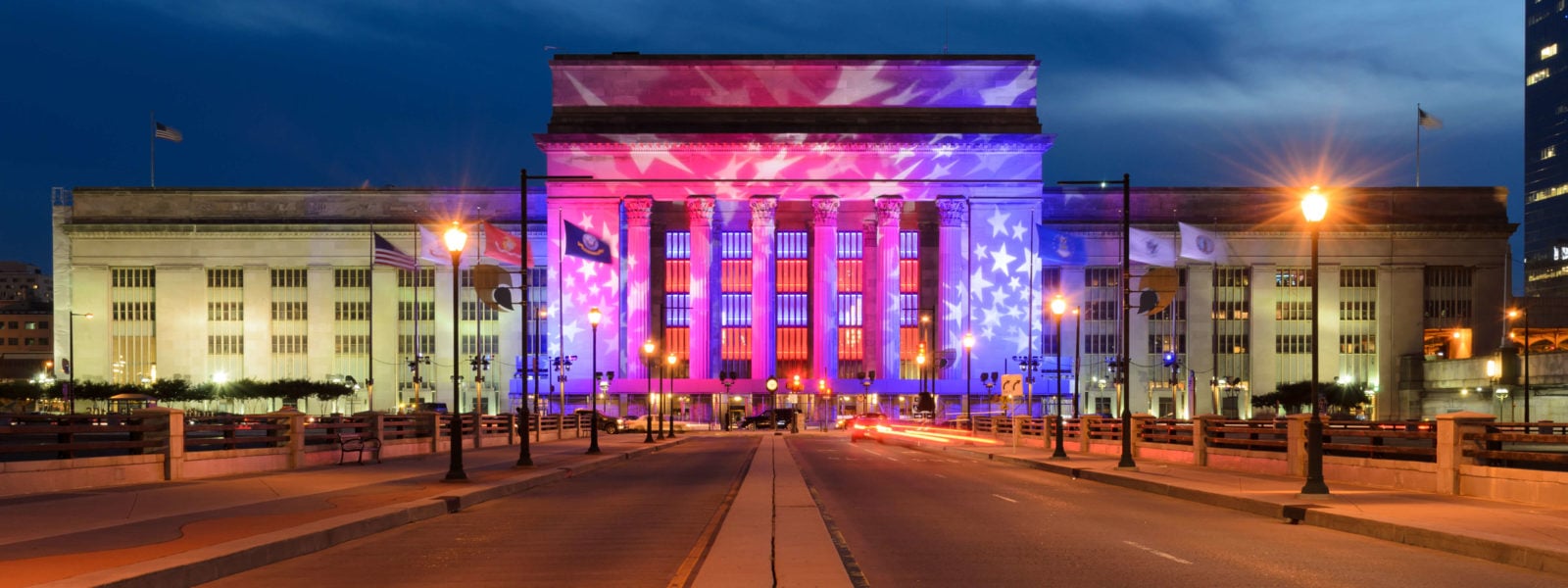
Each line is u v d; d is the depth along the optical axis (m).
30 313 187.12
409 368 126.81
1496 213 126.19
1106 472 34.09
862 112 119.94
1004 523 20.56
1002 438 66.00
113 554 15.11
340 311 127.75
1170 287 49.06
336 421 40.97
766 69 120.31
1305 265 126.25
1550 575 14.39
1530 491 22.33
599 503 25.84
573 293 117.44
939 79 120.12
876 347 120.75
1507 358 98.50
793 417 95.12
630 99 120.19
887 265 118.19
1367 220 125.94
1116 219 125.50
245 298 127.62
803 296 124.38
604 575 14.52
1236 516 22.20
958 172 118.56
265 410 126.81
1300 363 126.12
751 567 14.43
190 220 127.50
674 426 104.00
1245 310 126.56
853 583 13.20
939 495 27.41
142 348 127.75
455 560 16.09
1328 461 30.45
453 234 30.34
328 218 127.19
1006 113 119.81
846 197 118.88
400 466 38.00
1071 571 14.53
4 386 110.94
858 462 44.75
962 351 117.19
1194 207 126.25
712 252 122.69
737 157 118.88
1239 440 35.88
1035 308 118.31
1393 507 21.42
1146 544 17.44
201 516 20.09
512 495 28.34
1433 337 125.44
